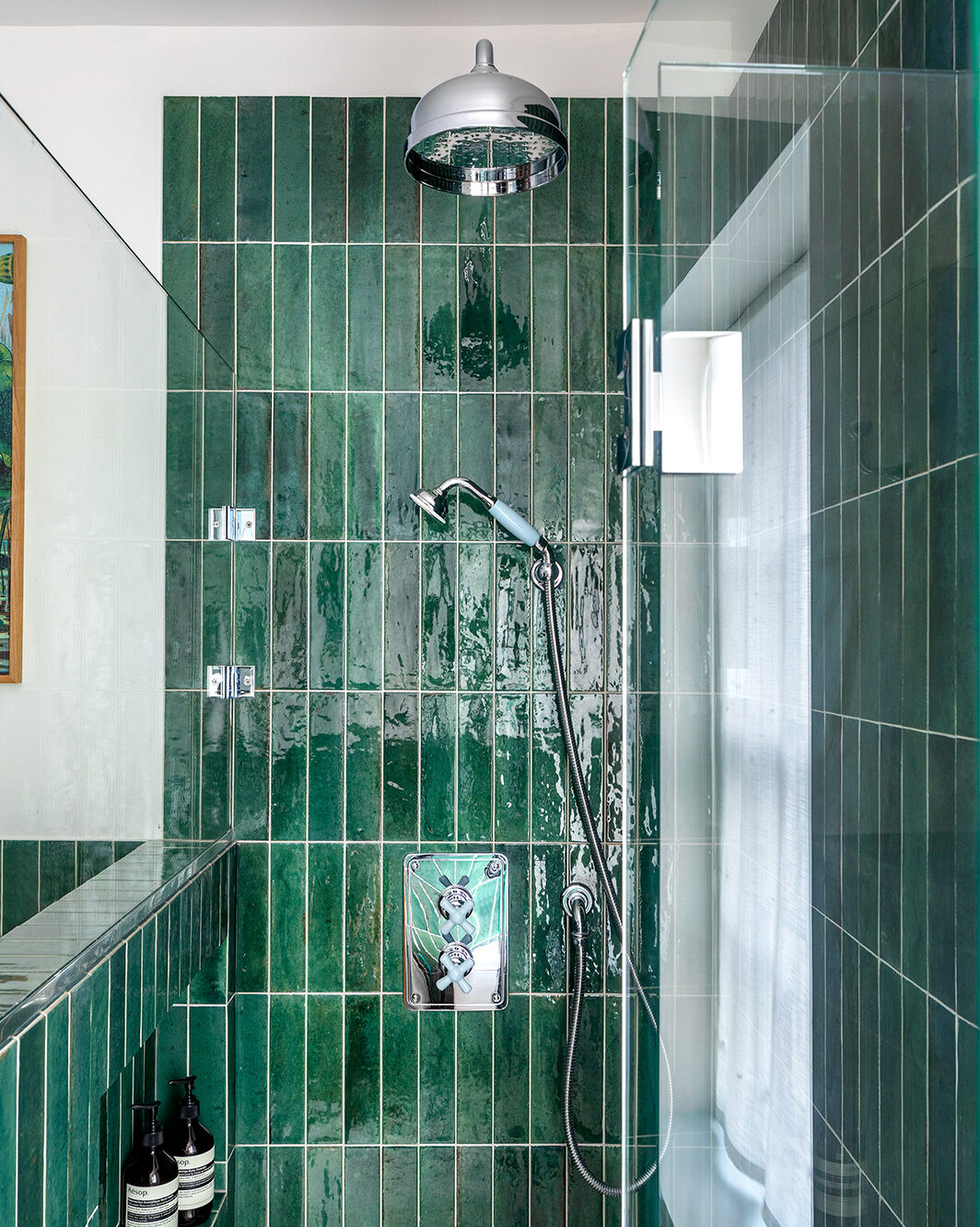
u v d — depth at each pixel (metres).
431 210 2.04
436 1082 2.01
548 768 2.03
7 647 1.03
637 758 1.01
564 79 2.07
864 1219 0.64
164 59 2.07
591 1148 2.00
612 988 2.01
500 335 2.04
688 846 0.88
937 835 0.58
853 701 0.65
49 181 1.13
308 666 2.03
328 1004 2.02
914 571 0.59
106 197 2.05
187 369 1.74
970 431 0.55
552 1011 2.02
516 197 2.04
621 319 2.04
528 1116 2.01
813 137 0.69
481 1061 2.01
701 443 0.85
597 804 2.03
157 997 1.51
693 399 0.86
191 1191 1.82
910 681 0.60
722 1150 0.82
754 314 0.77
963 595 0.55
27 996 1.06
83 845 1.24
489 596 2.03
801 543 0.71
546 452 2.04
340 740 2.03
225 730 1.97
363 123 2.04
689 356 0.86
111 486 1.36
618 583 2.03
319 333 2.04
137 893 1.47
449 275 2.04
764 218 0.75
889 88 0.61
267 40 2.08
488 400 2.04
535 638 2.04
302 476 2.03
